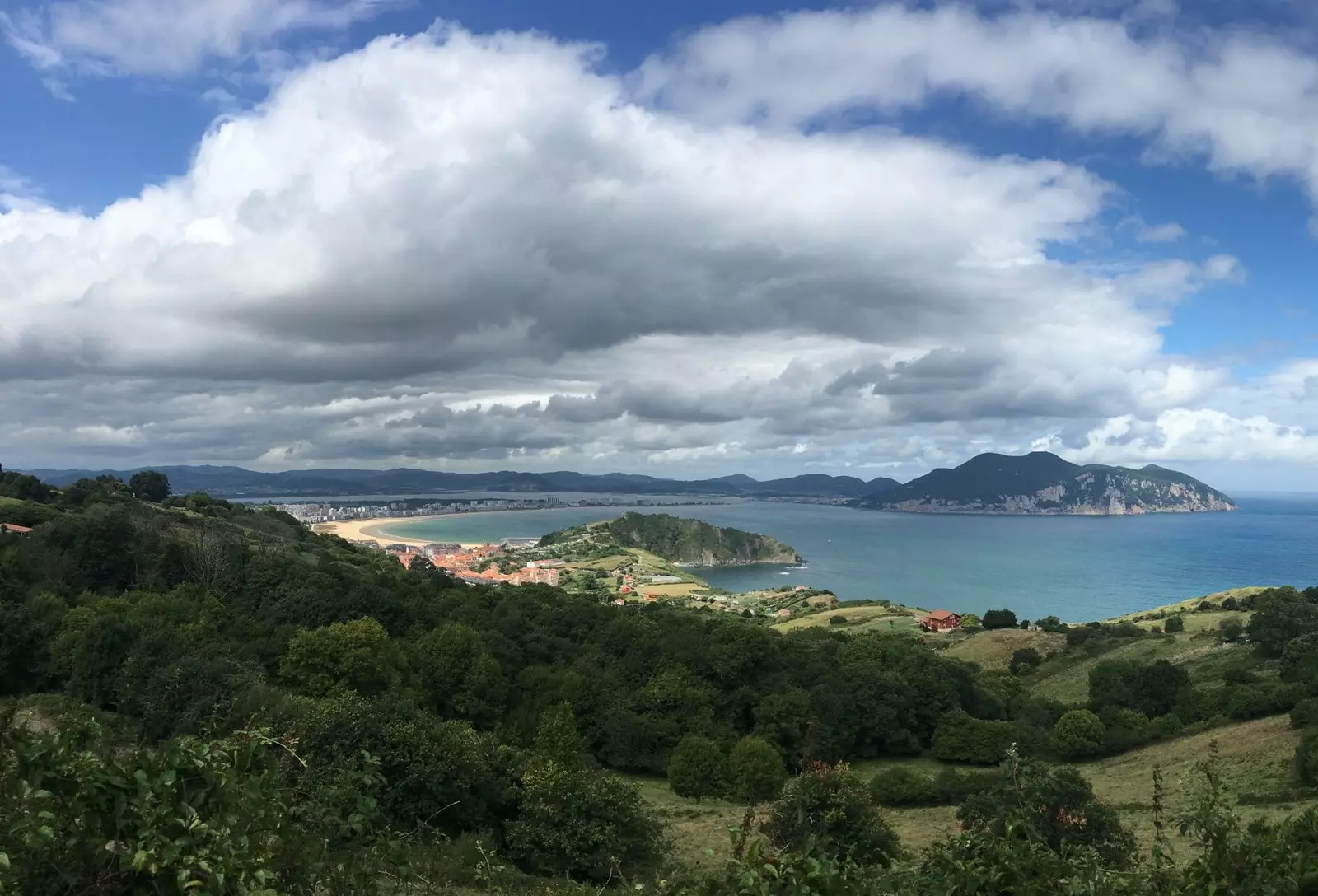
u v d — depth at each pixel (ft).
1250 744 149.28
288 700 85.61
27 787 13.53
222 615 165.58
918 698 205.57
